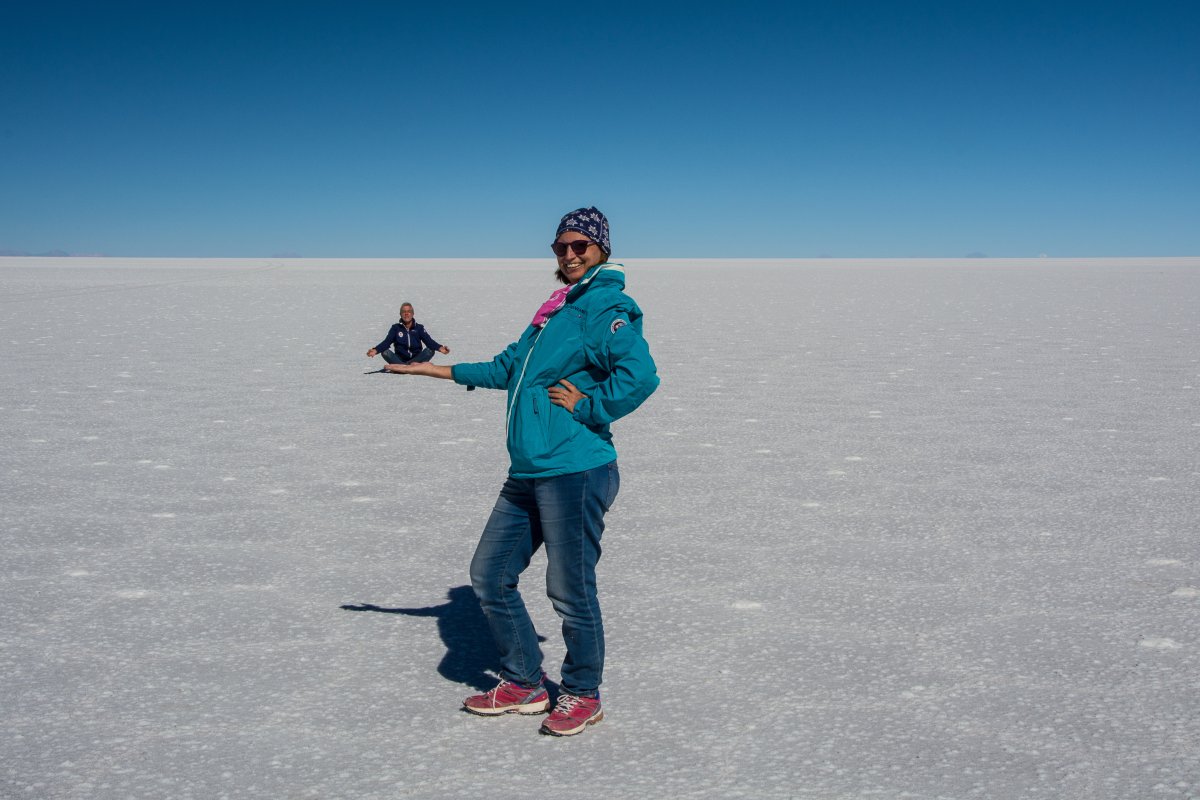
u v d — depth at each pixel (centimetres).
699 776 295
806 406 1040
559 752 311
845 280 5056
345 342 1794
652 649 395
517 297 3369
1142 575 480
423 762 305
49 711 340
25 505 623
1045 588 463
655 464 750
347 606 448
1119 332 1948
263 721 334
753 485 679
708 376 1296
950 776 293
